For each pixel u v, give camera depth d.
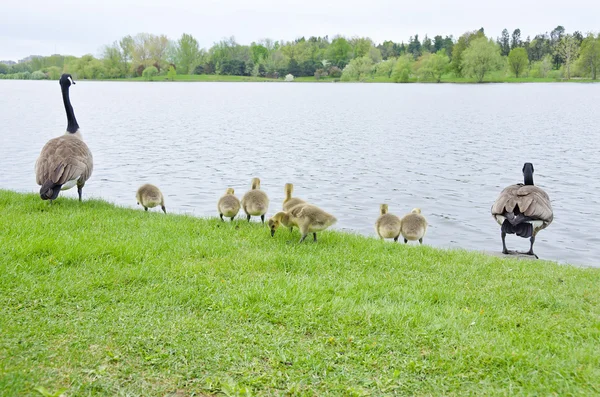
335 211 19.02
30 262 7.98
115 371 5.40
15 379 5.06
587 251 14.93
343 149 34.12
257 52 183.88
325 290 7.70
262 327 6.40
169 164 27.77
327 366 5.61
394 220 12.07
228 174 25.41
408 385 5.34
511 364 5.71
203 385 5.26
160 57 175.00
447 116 58.44
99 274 7.80
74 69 171.88
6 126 43.88
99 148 33.16
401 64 158.75
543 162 29.45
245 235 10.73
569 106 71.50
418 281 8.41
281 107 72.06
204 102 80.94
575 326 6.71
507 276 8.94
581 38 160.75
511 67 154.38
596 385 5.26
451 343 6.15
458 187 23.22
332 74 177.62
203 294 7.31
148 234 10.08
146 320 6.46
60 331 6.07
